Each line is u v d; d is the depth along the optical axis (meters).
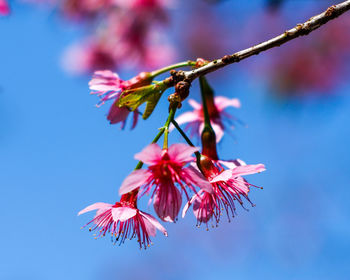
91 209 0.51
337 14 0.51
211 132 0.54
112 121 0.54
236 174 0.52
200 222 0.52
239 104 0.57
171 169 0.50
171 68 0.54
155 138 0.51
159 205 0.51
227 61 0.51
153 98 0.53
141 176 0.50
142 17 0.74
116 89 0.54
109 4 0.74
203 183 0.50
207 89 0.57
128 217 0.51
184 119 0.57
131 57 0.76
